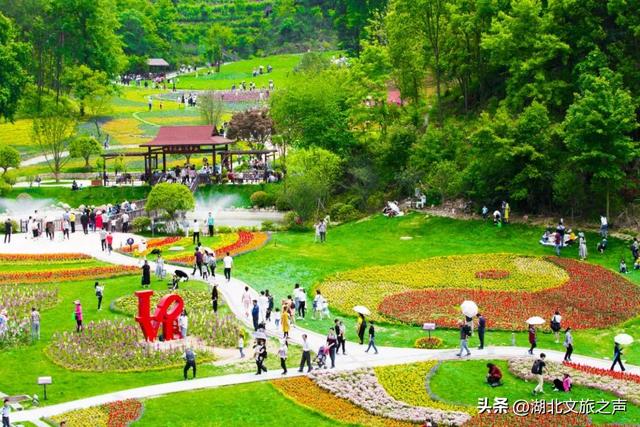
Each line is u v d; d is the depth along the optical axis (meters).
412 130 121.38
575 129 94.88
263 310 74.94
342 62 188.38
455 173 108.62
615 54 109.62
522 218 102.31
